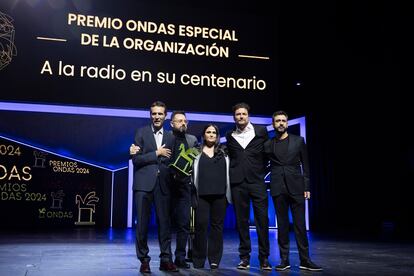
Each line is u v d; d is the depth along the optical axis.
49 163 10.30
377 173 9.87
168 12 8.49
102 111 8.69
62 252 4.82
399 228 9.54
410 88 8.40
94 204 10.46
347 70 9.53
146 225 3.42
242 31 8.74
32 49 7.91
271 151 3.76
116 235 7.54
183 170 3.46
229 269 3.59
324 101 10.42
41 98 7.88
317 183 10.40
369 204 10.23
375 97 9.28
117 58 8.21
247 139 3.76
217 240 3.69
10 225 9.91
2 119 10.04
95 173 10.56
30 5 7.98
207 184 3.69
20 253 4.72
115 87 8.16
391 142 9.35
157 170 3.46
